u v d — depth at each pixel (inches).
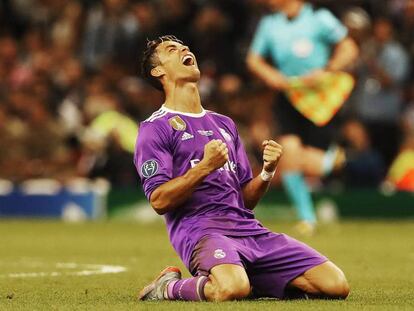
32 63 1492.4
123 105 1387.8
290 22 1023.6
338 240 998.4
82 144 1368.1
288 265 498.9
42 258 808.9
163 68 527.2
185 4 1512.1
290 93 1019.9
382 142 1423.5
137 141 514.9
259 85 1371.8
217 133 526.3
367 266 744.3
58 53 1504.7
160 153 508.4
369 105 1398.9
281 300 497.7
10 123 1386.6
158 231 1125.1
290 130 1037.8
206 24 1464.1
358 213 1338.6
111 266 741.3
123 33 1467.8
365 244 955.3
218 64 1464.1
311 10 1023.6
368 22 1425.9
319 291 496.4
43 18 1620.3
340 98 1016.9
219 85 1376.7
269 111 1331.2
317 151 1051.9
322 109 1018.7
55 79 1449.3
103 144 1334.9
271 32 1025.5
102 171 1338.6
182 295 488.4
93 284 613.3
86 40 1483.8
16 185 1368.1
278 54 1024.2
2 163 1375.5
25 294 553.0
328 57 1035.3
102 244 948.6
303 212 1048.2
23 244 946.7
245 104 1359.5
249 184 529.0
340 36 1022.4
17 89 1423.5
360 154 1349.7
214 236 496.1
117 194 1331.2
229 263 481.1
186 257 502.6
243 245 501.4
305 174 1307.8
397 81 1427.2
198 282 481.7
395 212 1338.6
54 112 1418.6
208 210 508.4
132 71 1459.2
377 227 1197.1
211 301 478.0
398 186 1360.7
